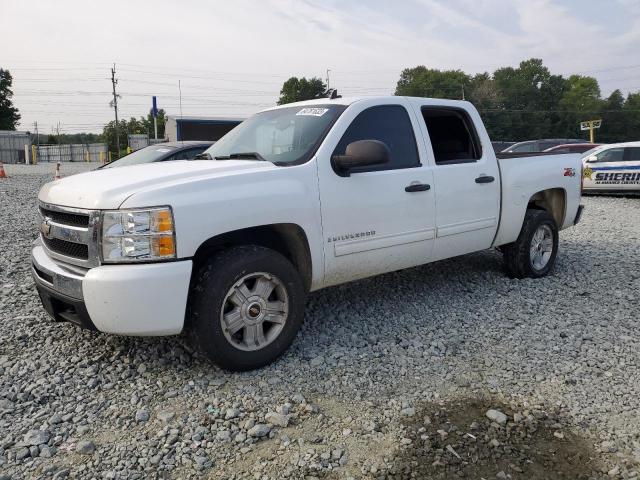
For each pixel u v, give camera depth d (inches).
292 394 130.1
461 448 108.7
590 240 321.4
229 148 180.7
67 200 136.3
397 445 109.9
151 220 125.0
